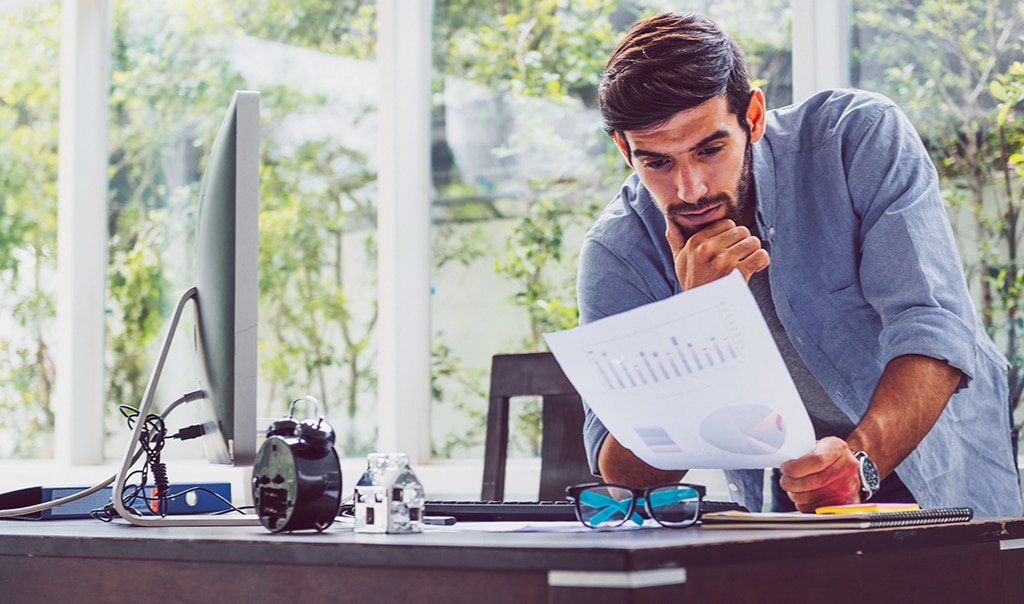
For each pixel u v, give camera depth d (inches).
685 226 66.6
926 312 57.0
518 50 110.9
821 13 95.6
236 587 34.8
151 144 131.0
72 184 130.4
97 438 130.0
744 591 31.4
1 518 55.6
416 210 112.9
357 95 119.0
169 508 55.7
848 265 65.8
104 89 133.1
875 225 61.9
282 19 123.9
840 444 43.9
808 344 67.6
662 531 37.2
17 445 135.4
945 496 64.3
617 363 38.5
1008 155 89.5
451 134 113.4
